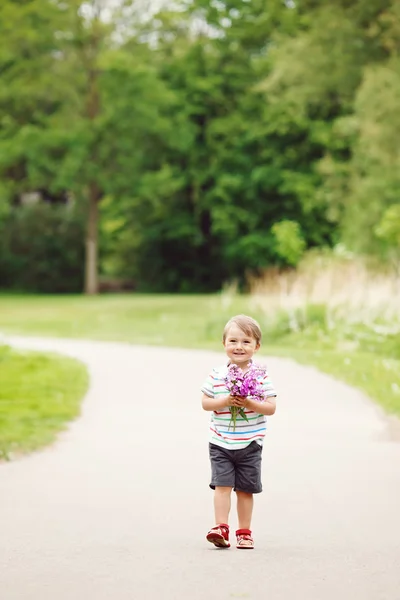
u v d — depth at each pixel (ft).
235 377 20.06
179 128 172.04
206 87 177.88
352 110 166.91
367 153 119.03
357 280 88.69
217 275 195.72
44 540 20.72
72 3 161.89
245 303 98.58
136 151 169.68
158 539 20.84
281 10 169.58
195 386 52.31
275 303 89.45
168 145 177.99
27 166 169.48
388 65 118.11
